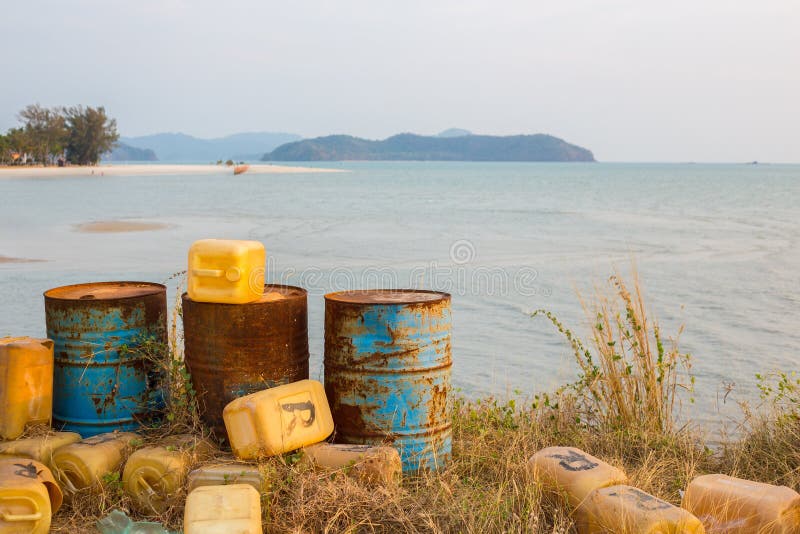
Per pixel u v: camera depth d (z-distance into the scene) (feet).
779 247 77.71
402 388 16.38
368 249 72.43
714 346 34.47
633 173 613.52
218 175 410.93
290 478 14.51
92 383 16.71
